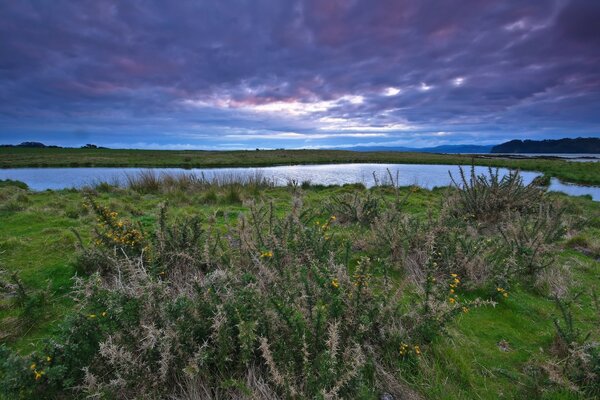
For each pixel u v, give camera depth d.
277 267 3.11
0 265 3.87
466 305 2.84
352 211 5.69
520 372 2.45
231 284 2.70
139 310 2.31
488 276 3.66
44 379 1.98
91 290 2.48
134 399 1.94
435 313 2.62
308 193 10.55
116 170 25.67
